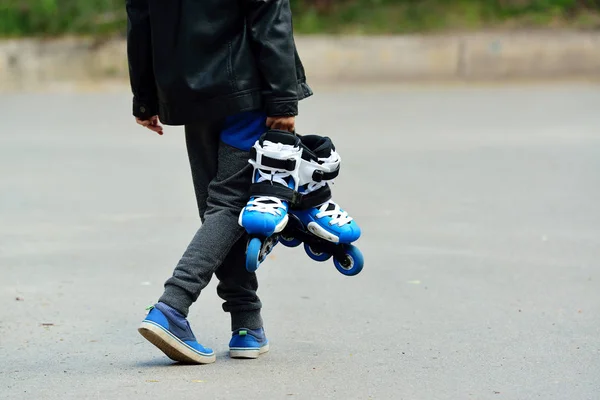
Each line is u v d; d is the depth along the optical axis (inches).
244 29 196.1
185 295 200.1
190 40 194.1
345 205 412.5
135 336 237.6
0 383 198.1
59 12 985.5
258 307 216.7
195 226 378.0
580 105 753.6
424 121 673.0
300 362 212.7
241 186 201.3
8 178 478.6
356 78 938.1
